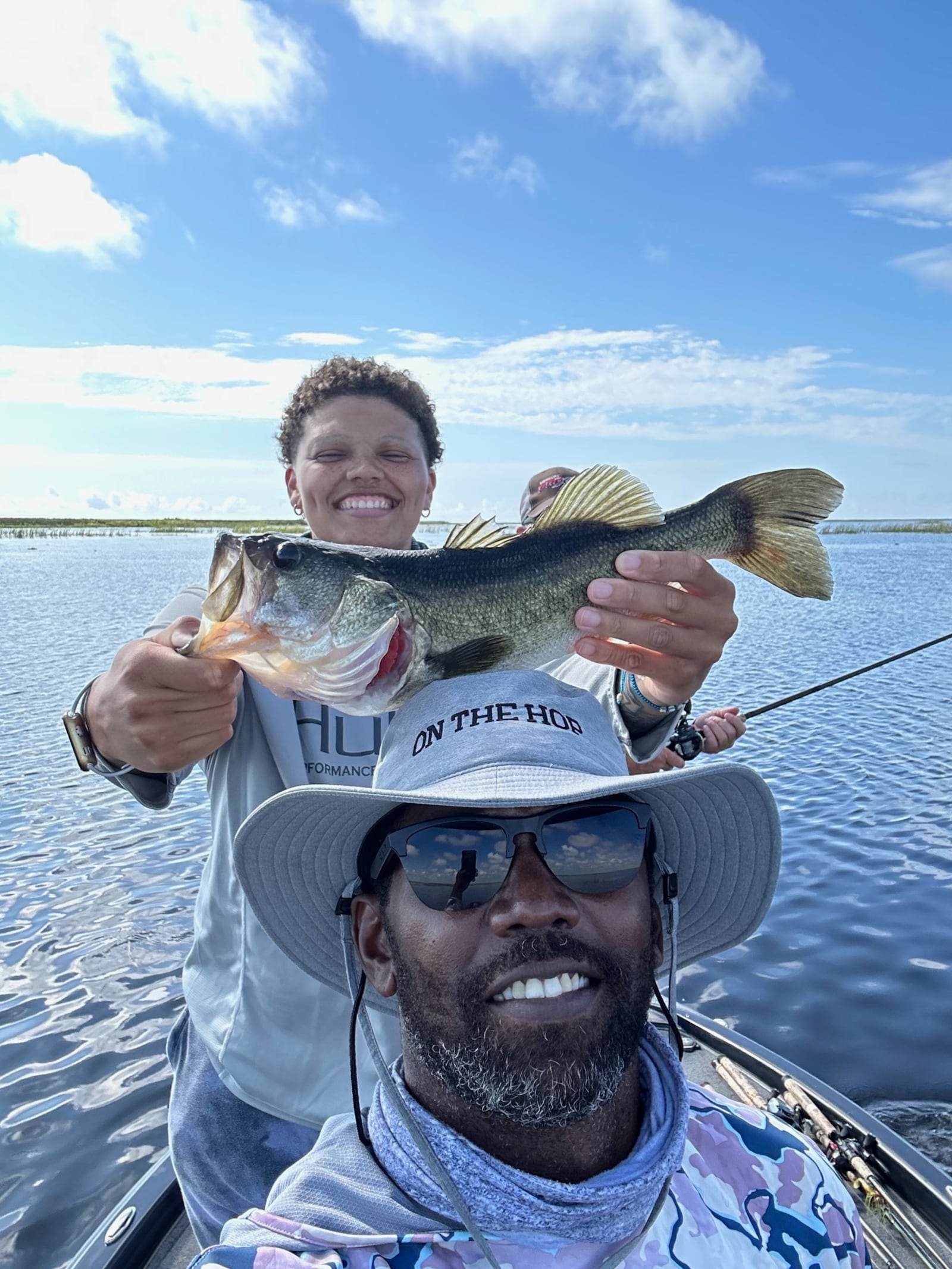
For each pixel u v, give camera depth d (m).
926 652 21.44
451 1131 1.29
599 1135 1.34
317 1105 2.50
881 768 11.11
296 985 2.49
